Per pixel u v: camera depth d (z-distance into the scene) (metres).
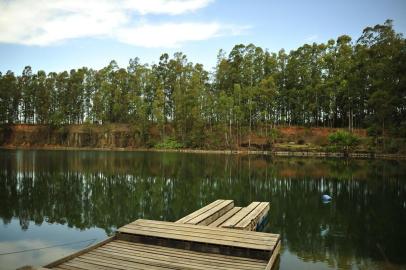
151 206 18.19
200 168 35.59
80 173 31.05
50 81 84.00
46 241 12.42
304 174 30.56
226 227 11.20
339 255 10.96
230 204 15.44
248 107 68.75
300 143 65.88
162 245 9.84
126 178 28.20
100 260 8.61
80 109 84.56
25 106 86.62
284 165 38.72
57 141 81.81
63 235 13.18
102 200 19.62
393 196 20.72
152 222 11.42
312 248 11.57
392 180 26.86
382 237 12.80
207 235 9.99
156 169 34.50
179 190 22.88
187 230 10.49
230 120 69.44
